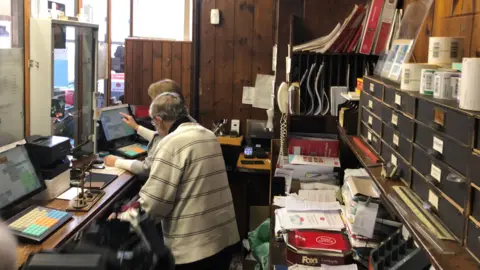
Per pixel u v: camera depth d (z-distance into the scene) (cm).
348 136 223
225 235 230
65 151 244
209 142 230
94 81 319
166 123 245
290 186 267
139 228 90
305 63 282
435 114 117
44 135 268
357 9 261
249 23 398
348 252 194
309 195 245
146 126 357
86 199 233
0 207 197
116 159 299
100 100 351
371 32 252
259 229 288
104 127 330
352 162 274
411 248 163
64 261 66
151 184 218
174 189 218
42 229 191
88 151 318
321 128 286
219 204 229
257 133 397
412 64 144
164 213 220
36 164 226
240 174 382
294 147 274
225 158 359
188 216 221
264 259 255
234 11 398
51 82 265
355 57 269
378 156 178
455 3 163
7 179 205
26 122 267
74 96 305
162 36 472
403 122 145
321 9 288
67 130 302
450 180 105
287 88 280
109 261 70
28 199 220
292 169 267
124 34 459
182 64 427
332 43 266
